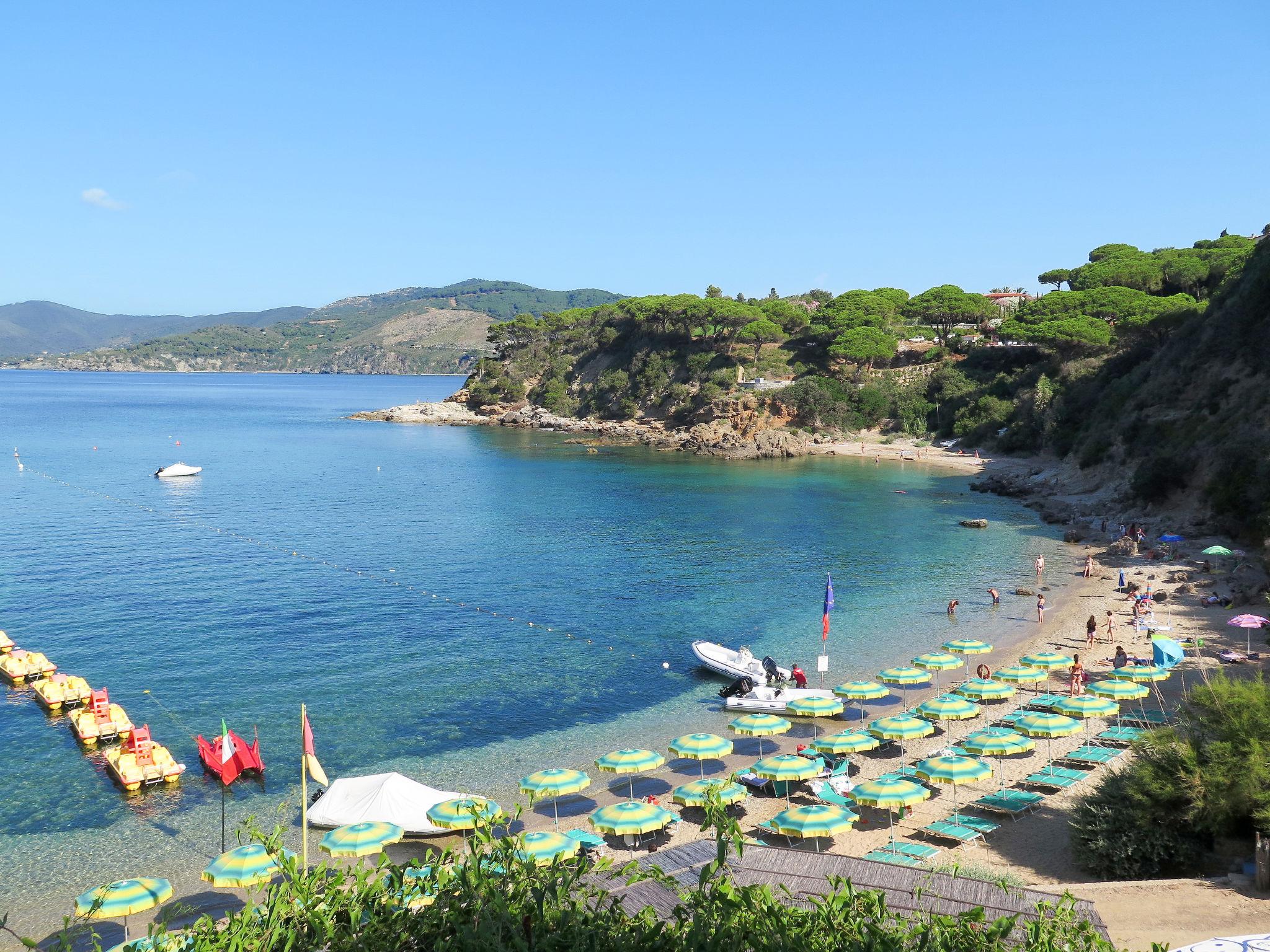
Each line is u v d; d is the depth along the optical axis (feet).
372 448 537.24
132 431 627.05
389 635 163.53
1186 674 133.28
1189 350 321.93
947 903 55.62
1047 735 112.37
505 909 25.55
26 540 247.09
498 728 122.31
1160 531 240.94
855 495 350.43
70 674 140.15
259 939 25.95
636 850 85.92
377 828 82.07
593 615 178.60
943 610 181.98
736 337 617.21
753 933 26.22
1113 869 72.49
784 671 138.72
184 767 107.86
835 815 83.25
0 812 96.78
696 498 341.00
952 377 539.29
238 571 213.25
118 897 67.87
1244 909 60.29
